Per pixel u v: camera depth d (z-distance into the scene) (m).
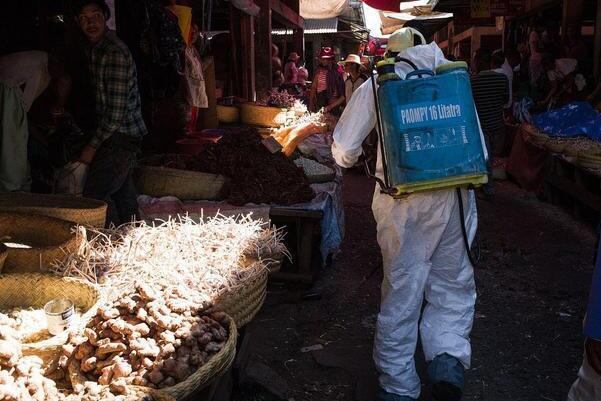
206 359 2.38
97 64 4.22
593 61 10.75
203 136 7.21
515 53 11.61
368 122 3.10
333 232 5.18
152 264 3.02
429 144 2.90
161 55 5.86
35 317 2.77
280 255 3.52
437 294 3.17
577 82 10.38
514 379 3.68
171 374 2.30
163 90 6.25
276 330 4.26
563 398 3.48
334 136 3.14
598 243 1.97
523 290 5.05
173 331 2.42
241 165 5.19
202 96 7.60
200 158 5.36
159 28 5.82
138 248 3.21
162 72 6.16
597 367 1.92
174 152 7.36
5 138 4.23
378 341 3.16
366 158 3.23
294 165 5.30
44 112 4.99
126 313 2.50
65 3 5.19
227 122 9.72
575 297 4.89
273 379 3.50
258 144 5.46
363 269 5.53
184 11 6.80
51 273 3.05
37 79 4.39
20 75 4.29
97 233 3.50
